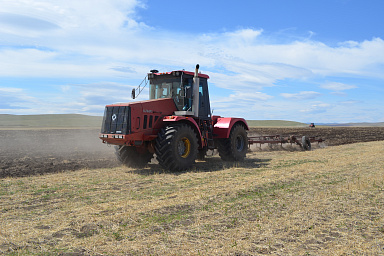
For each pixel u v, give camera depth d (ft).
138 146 34.32
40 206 19.16
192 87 35.63
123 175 29.76
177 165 31.83
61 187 24.31
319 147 61.77
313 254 11.94
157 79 36.52
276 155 46.60
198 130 34.71
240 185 23.99
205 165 36.42
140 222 15.62
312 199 19.60
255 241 13.12
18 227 15.21
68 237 13.78
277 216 16.34
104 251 12.29
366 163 35.17
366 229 14.48
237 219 15.87
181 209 17.76
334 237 13.56
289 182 25.05
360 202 18.81
